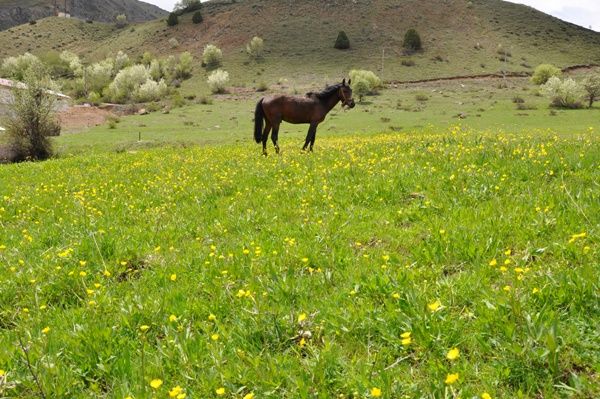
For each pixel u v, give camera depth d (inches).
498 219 259.0
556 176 351.6
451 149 491.8
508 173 366.3
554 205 273.1
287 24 6427.2
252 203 384.8
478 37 5885.8
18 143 1526.8
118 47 7145.7
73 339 182.4
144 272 258.8
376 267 223.3
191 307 203.5
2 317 220.2
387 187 365.7
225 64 5570.9
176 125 2608.3
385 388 135.4
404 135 1113.4
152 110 3548.2
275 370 151.3
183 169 641.0
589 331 152.2
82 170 759.7
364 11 6535.4
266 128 713.6
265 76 5083.7
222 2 7839.6
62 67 6432.1
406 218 299.7
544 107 2824.8
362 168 454.0
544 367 139.7
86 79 5231.3
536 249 217.8
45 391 152.6
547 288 174.9
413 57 5378.9
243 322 183.0
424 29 6131.9
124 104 4119.1
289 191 409.1
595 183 307.9
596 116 2385.6
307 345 166.6
